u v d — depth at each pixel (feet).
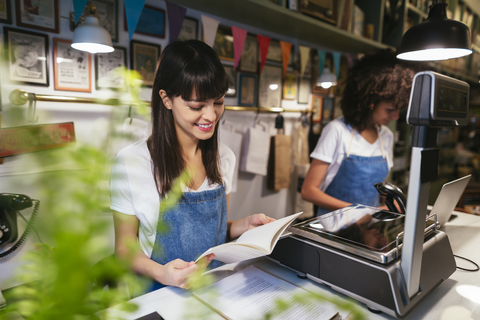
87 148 1.00
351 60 9.75
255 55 7.63
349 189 5.63
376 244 2.79
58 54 4.83
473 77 14.56
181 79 2.92
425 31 3.77
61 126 4.83
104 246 0.98
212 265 3.75
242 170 7.45
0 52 0.93
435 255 2.95
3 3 4.28
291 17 6.56
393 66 5.05
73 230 0.92
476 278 3.17
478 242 4.10
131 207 3.27
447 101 2.32
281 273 3.21
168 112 3.32
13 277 0.99
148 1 5.67
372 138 5.74
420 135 2.29
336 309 2.44
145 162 3.33
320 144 5.56
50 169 0.92
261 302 2.52
